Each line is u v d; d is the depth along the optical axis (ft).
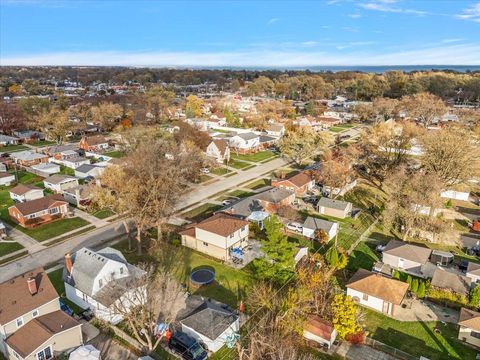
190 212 208.74
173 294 132.87
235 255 157.89
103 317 118.73
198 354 103.65
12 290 112.16
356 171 278.26
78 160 298.56
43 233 184.55
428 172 219.00
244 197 230.68
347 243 175.01
